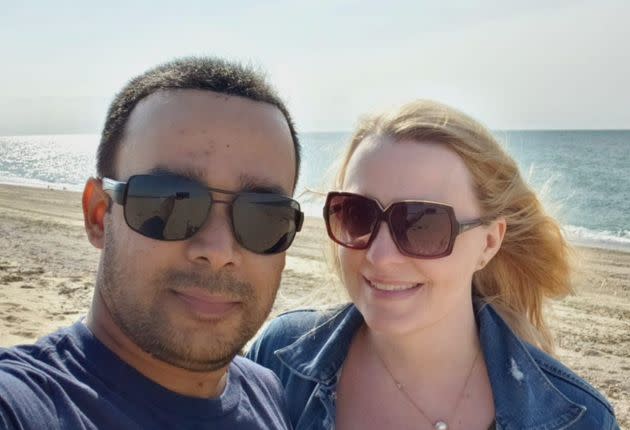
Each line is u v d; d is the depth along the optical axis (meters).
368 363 0.58
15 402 0.33
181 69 0.43
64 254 2.61
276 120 0.45
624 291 2.38
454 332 0.55
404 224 0.51
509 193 0.57
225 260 0.41
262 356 0.66
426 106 0.55
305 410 0.57
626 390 1.35
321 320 0.64
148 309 0.41
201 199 0.41
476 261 0.56
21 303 1.75
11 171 10.54
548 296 0.67
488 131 0.56
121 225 0.41
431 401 0.55
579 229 4.75
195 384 0.43
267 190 0.44
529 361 0.54
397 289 0.53
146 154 0.41
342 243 0.55
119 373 0.40
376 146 0.54
